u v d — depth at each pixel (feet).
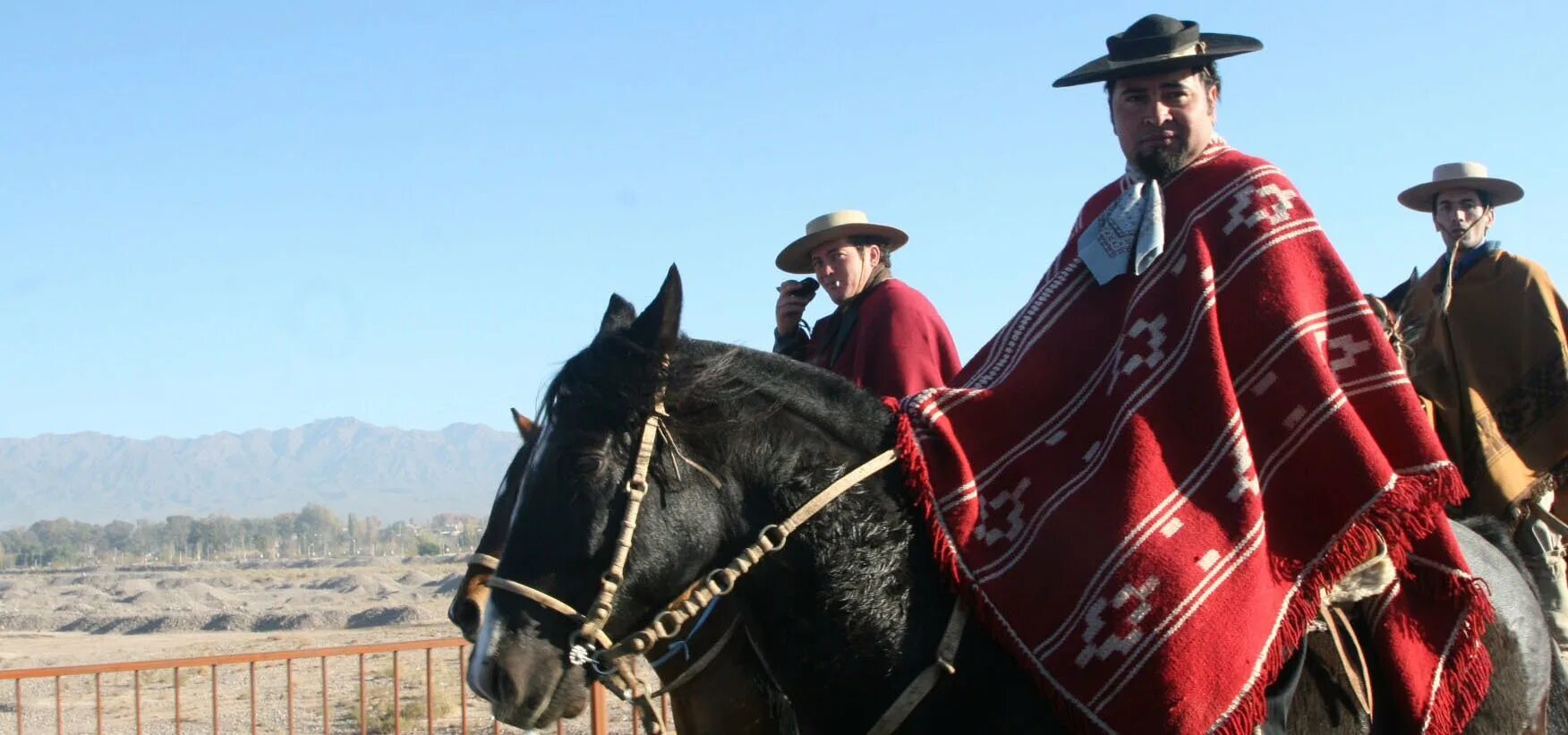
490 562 18.83
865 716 11.18
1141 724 10.41
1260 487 11.28
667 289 10.92
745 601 11.35
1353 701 12.24
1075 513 11.08
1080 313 12.50
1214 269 11.91
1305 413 11.26
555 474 10.84
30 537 602.85
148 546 591.37
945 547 11.09
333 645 114.21
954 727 11.11
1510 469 18.66
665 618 10.84
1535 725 14.49
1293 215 12.06
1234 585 10.71
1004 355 12.72
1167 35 13.10
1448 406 19.40
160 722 64.59
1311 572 11.07
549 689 10.57
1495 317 19.54
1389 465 11.25
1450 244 21.36
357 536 629.92
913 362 18.53
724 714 16.25
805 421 11.52
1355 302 11.80
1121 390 11.60
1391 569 11.66
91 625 159.94
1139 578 10.60
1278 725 11.37
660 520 10.78
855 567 11.07
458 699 66.95
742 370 11.54
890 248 21.93
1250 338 11.57
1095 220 12.92
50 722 66.33
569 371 11.10
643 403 10.81
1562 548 19.03
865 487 11.32
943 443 11.48
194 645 123.85
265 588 263.29
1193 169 12.83
